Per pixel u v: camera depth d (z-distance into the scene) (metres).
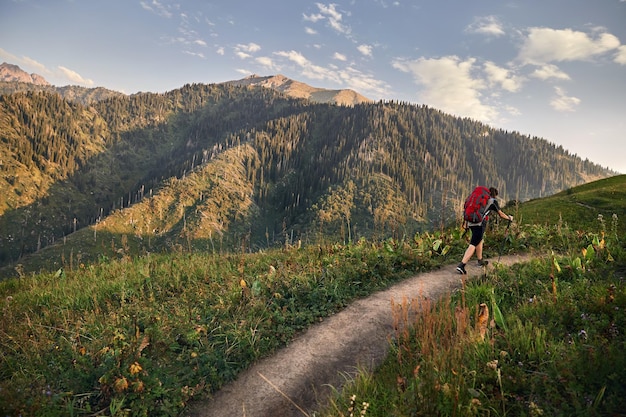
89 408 4.37
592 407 3.26
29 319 6.88
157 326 6.21
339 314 7.12
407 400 3.84
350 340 6.07
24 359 5.55
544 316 5.47
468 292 6.82
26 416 4.11
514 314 5.56
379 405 3.94
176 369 5.36
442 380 3.85
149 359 5.39
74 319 7.07
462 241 11.74
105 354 5.29
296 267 9.52
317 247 11.69
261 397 4.87
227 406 4.73
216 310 7.11
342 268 9.30
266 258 11.52
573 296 5.97
